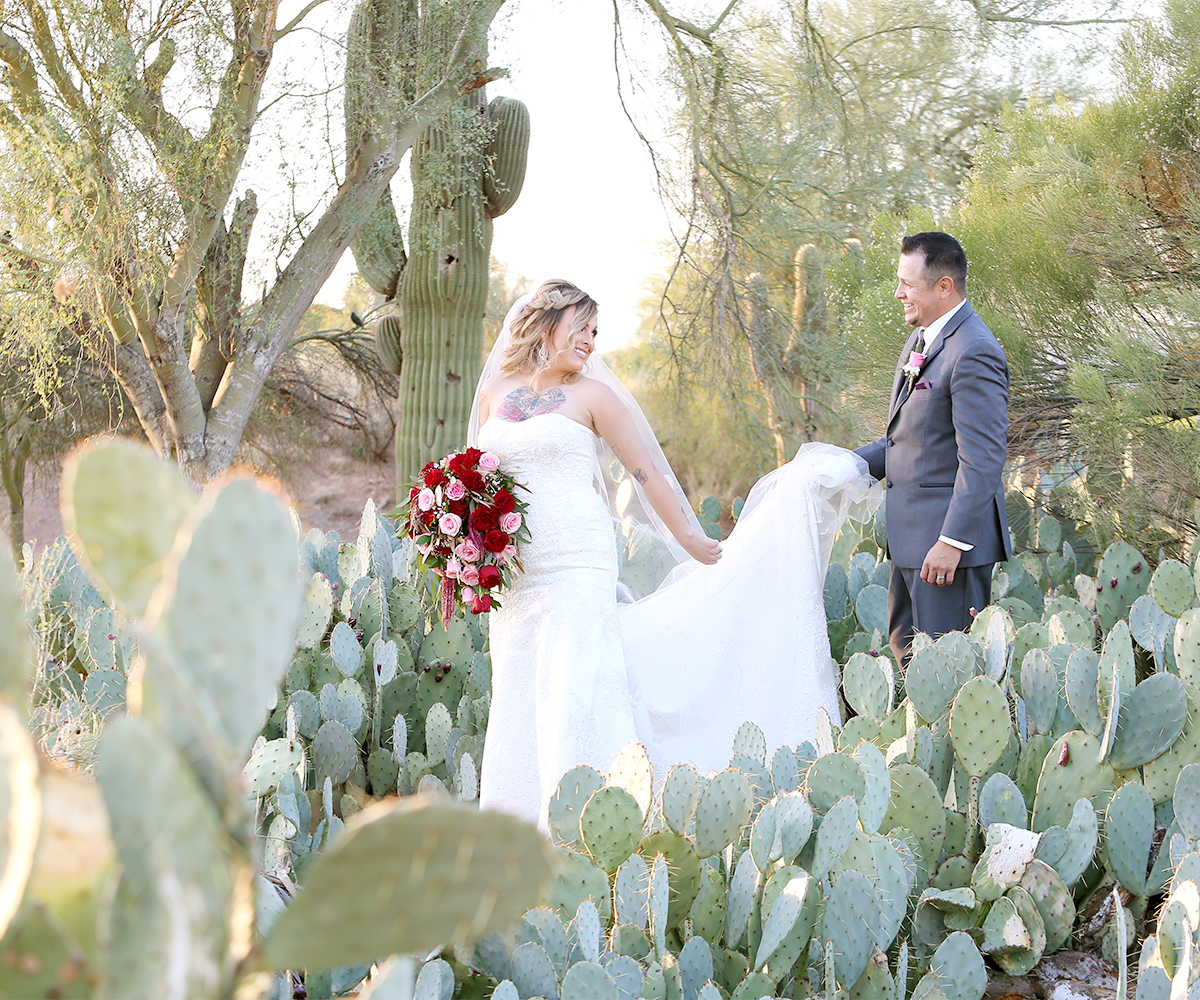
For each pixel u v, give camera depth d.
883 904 2.11
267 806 2.64
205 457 6.44
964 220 5.46
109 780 0.52
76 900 0.55
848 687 3.09
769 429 9.27
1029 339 5.05
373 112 6.53
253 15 5.61
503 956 1.81
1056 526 4.61
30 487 10.94
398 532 3.28
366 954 0.58
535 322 3.23
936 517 3.54
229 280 6.54
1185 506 4.42
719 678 3.71
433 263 8.55
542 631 3.11
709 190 9.18
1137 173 4.95
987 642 3.04
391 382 12.66
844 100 9.52
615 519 3.48
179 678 0.54
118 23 5.25
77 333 6.17
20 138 4.96
